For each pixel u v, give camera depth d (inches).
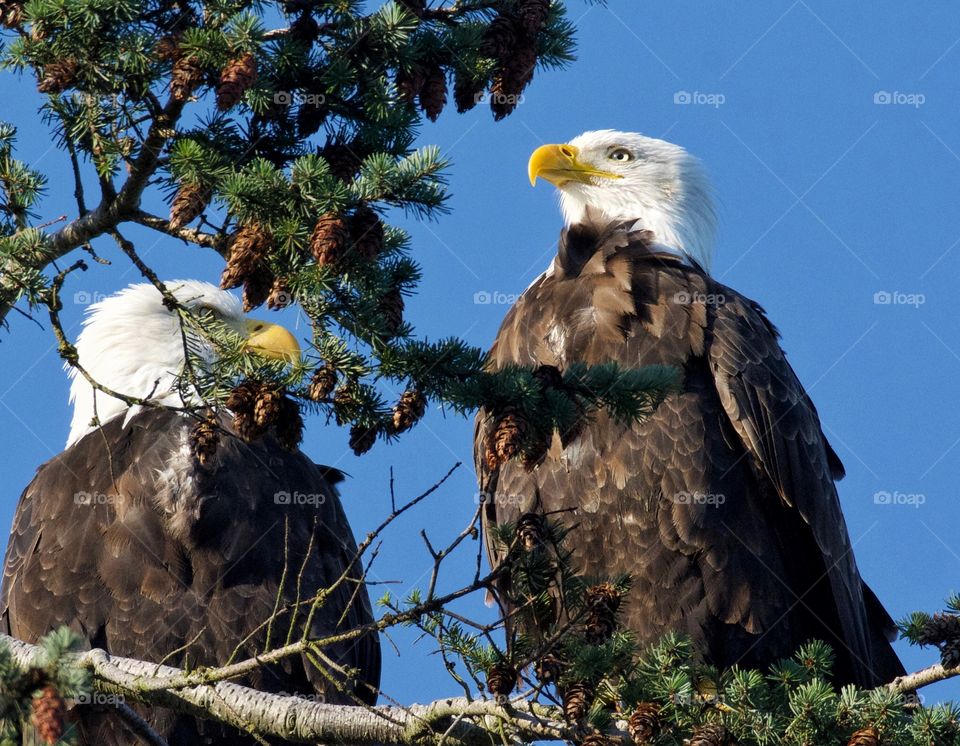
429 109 384.5
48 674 209.6
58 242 371.2
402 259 365.1
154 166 355.6
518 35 393.1
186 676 337.4
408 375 347.3
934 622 338.3
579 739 318.3
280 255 343.3
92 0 331.3
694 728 316.5
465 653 327.6
